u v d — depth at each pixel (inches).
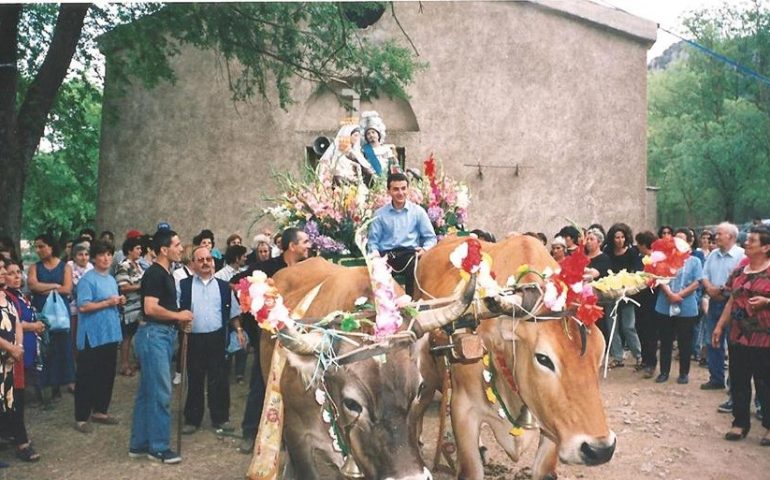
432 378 214.5
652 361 399.5
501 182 644.1
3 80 438.3
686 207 1635.1
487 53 643.5
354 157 355.6
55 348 340.5
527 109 644.7
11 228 435.2
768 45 1197.1
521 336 162.9
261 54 511.2
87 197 782.5
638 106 651.5
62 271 349.4
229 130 650.2
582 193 648.4
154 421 268.4
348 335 146.4
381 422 135.9
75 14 440.5
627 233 408.5
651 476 249.3
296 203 313.4
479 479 193.2
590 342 156.9
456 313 149.8
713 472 253.4
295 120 647.8
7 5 433.1
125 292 399.5
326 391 146.0
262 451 170.4
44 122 451.5
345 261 286.5
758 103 1224.8
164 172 652.1
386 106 655.1
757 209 1444.4
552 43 645.3
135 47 552.7
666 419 317.7
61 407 340.5
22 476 254.4
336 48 512.4
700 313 435.2
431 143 643.5
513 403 179.8
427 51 642.8
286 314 143.6
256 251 382.6
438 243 249.8
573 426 149.9
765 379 278.1
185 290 303.0
